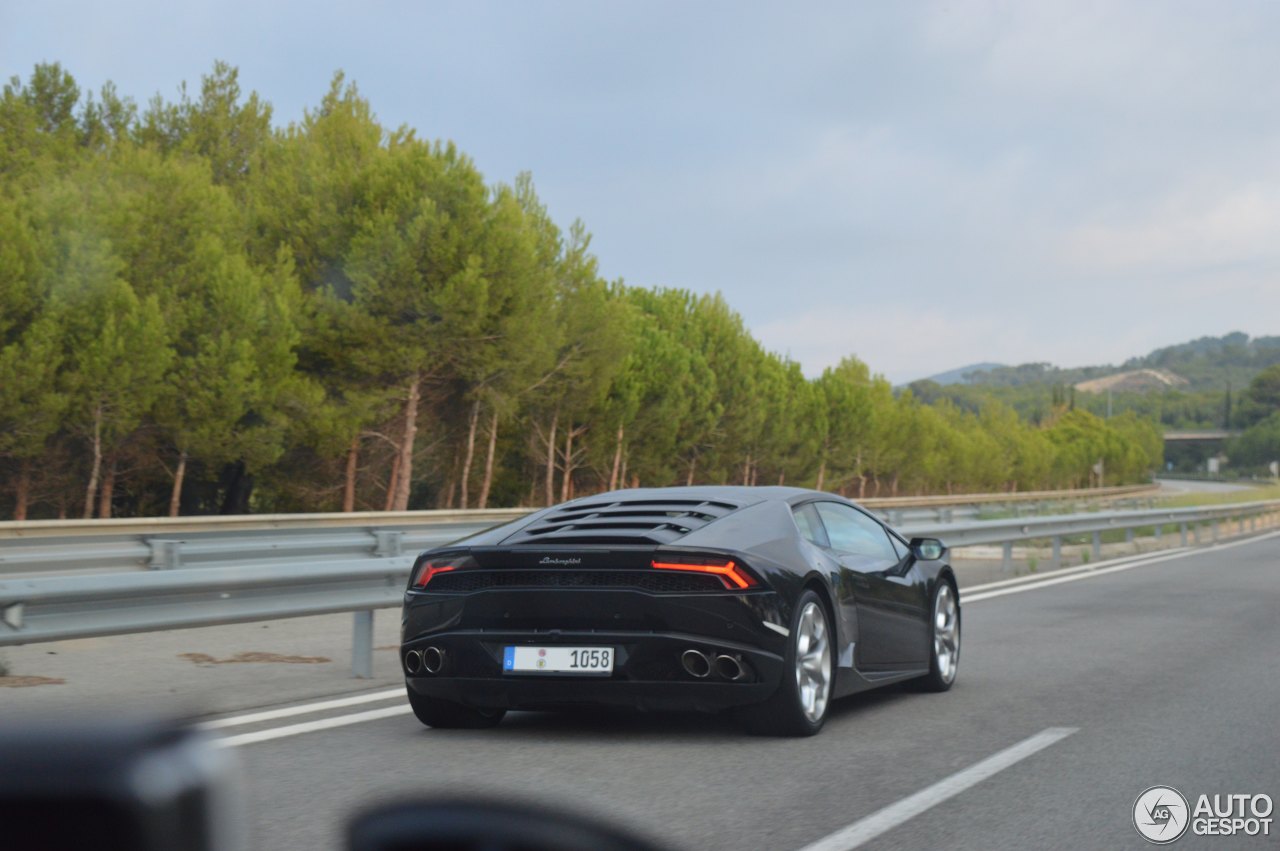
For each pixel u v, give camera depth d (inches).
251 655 366.0
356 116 1412.4
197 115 1809.8
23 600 250.1
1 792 21.2
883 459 2854.3
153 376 1152.8
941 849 159.6
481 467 1745.8
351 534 488.1
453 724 249.1
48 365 1111.6
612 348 1561.3
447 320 1267.2
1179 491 5027.1
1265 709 271.7
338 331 1264.8
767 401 2245.3
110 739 22.2
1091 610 499.5
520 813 35.4
